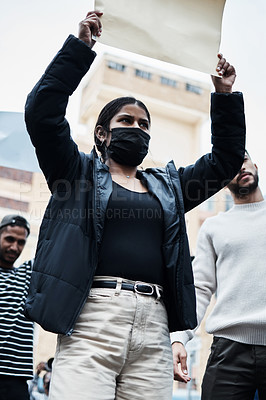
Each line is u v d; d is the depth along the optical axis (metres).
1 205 11.69
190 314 1.84
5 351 2.77
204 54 1.99
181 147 14.71
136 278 1.81
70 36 1.88
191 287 1.89
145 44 1.91
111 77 13.41
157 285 1.85
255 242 2.60
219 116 2.12
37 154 1.87
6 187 11.85
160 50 1.93
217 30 2.03
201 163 2.14
